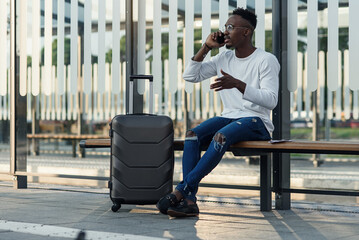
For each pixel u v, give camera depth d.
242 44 3.23
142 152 3.15
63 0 4.58
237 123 3.03
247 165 7.13
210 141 3.19
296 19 3.54
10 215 3.07
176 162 6.84
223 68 3.32
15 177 4.66
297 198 4.53
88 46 4.47
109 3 8.23
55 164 7.64
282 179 3.47
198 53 3.36
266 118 3.17
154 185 3.15
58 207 3.45
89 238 2.33
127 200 3.16
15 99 4.65
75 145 9.23
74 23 4.54
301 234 2.55
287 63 3.56
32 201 3.77
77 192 4.40
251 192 4.17
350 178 5.96
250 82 3.21
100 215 3.10
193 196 3.04
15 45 4.68
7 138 10.35
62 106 8.95
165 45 8.54
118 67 4.31
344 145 2.81
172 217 3.02
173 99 7.68
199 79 3.43
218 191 4.21
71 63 4.55
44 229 2.56
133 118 3.18
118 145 3.17
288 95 3.55
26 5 4.71
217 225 2.80
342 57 7.35
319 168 7.10
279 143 2.98
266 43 5.39
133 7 4.13
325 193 3.26
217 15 6.37
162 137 3.15
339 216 3.22
